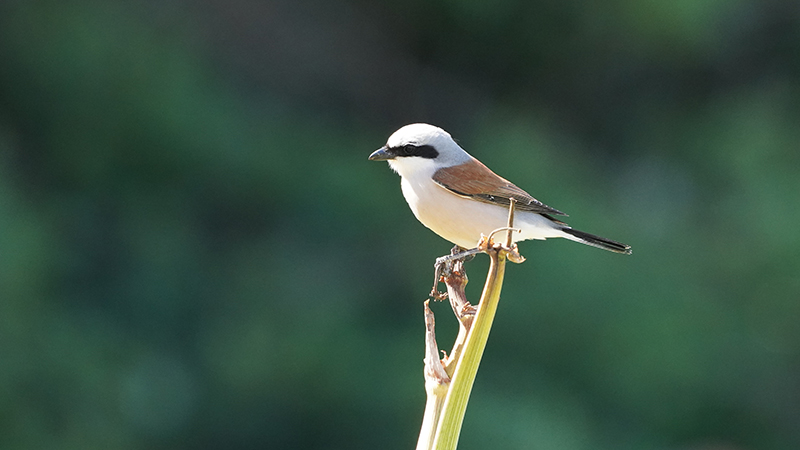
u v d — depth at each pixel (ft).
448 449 13.33
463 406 13.34
